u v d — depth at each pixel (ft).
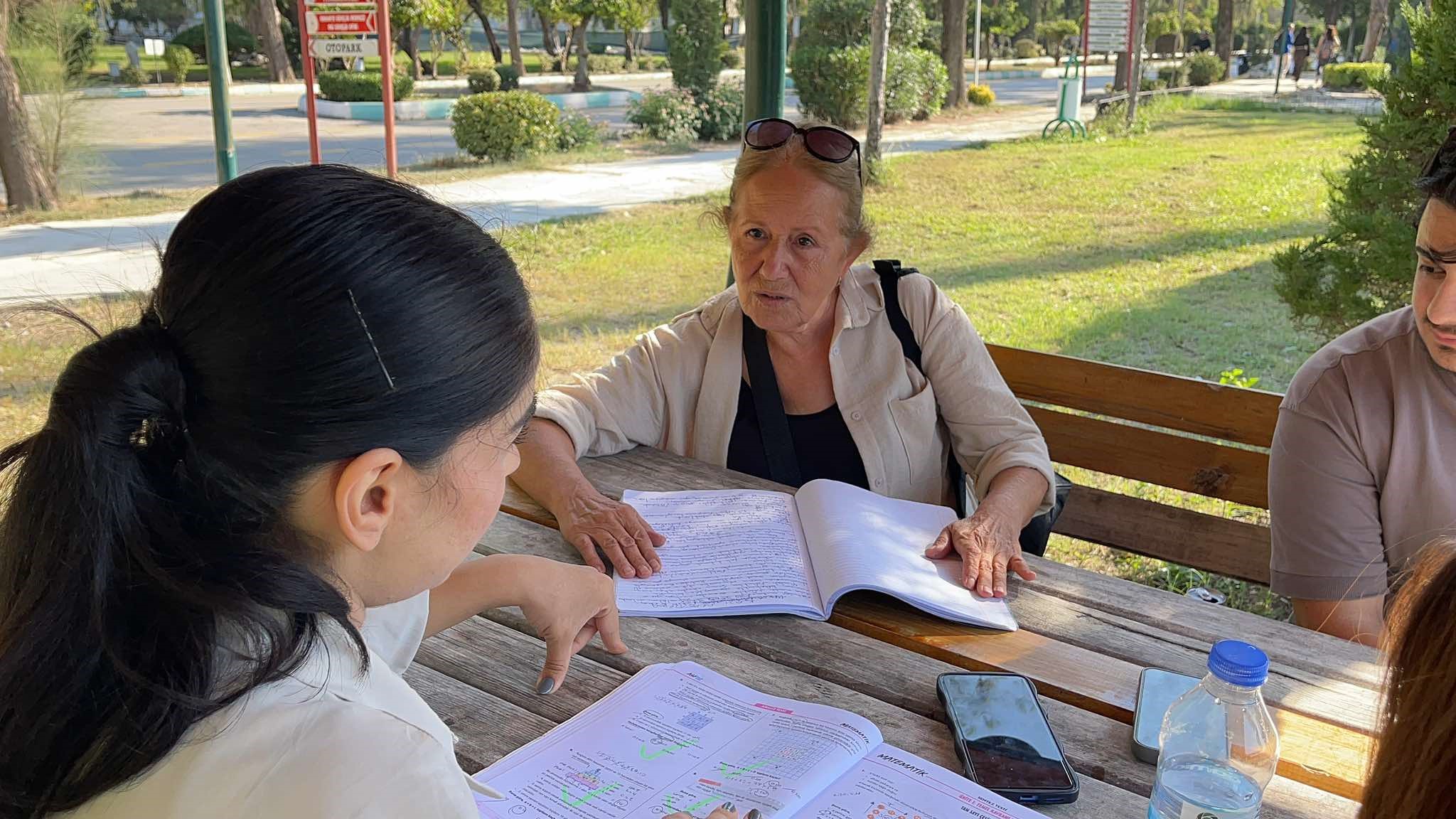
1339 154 38.58
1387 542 6.40
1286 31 63.05
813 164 7.25
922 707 4.72
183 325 2.33
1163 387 8.76
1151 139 45.65
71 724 2.32
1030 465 7.11
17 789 2.38
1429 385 6.17
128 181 36.47
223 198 2.39
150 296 2.46
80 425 2.27
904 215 32.45
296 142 47.32
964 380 7.73
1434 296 5.74
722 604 5.52
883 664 5.05
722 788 4.01
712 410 7.87
